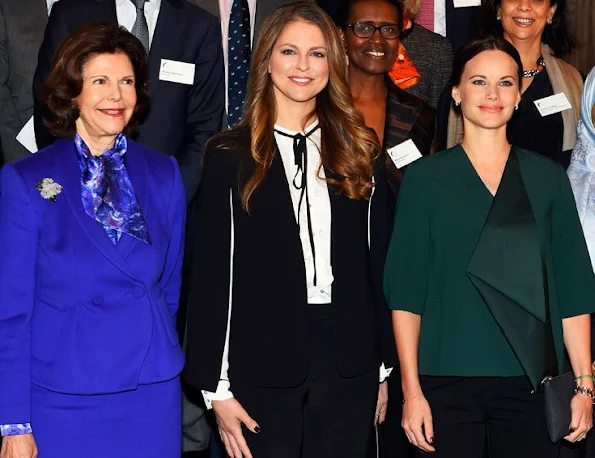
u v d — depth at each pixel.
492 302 2.92
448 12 4.79
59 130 2.83
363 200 2.98
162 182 2.95
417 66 4.43
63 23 3.87
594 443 3.45
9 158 4.19
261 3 4.30
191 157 4.00
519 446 3.00
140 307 2.83
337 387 2.89
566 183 3.07
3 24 4.19
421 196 3.04
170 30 4.00
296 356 2.84
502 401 2.98
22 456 2.75
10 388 2.72
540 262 2.95
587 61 6.29
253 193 2.88
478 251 2.94
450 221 3.00
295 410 2.87
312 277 2.89
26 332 2.74
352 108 3.02
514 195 2.99
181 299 4.11
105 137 2.85
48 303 2.78
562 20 4.31
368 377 2.95
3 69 4.19
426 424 3.00
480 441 3.01
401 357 3.04
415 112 3.91
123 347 2.80
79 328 2.77
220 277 2.90
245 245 2.88
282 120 2.99
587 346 3.09
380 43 3.83
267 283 2.86
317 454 2.90
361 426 2.93
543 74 4.29
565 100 4.23
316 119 3.02
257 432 2.89
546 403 2.93
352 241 2.93
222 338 2.90
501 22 4.34
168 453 2.92
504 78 3.03
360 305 2.92
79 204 2.78
